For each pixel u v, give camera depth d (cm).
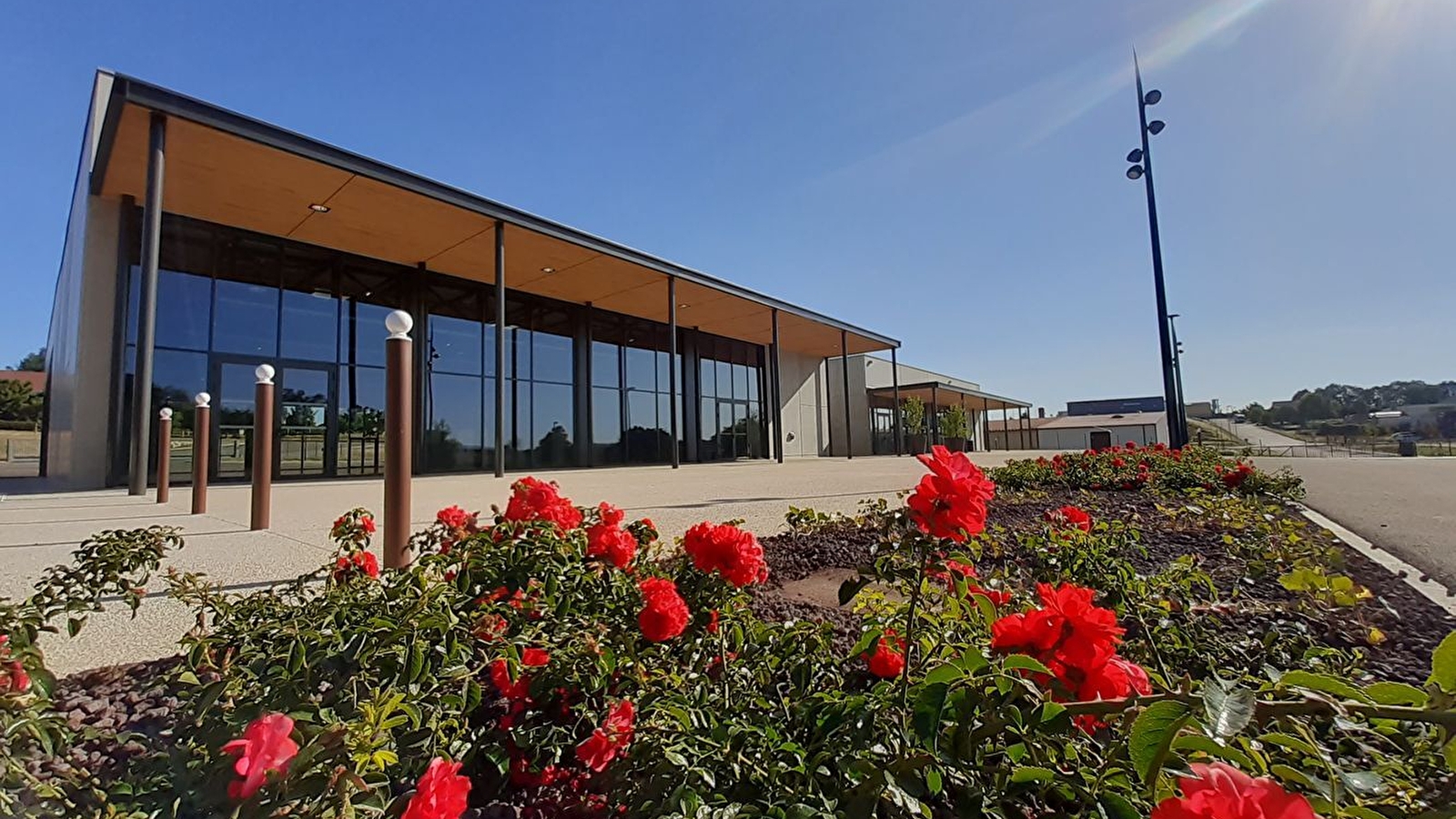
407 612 120
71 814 88
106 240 850
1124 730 78
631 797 108
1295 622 183
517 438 1348
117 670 180
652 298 1454
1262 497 585
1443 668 67
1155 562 305
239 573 296
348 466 1086
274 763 78
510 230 993
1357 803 69
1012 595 154
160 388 897
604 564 184
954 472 104
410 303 1183
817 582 291
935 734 80
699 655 153
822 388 2434
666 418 1723
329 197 861
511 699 144
